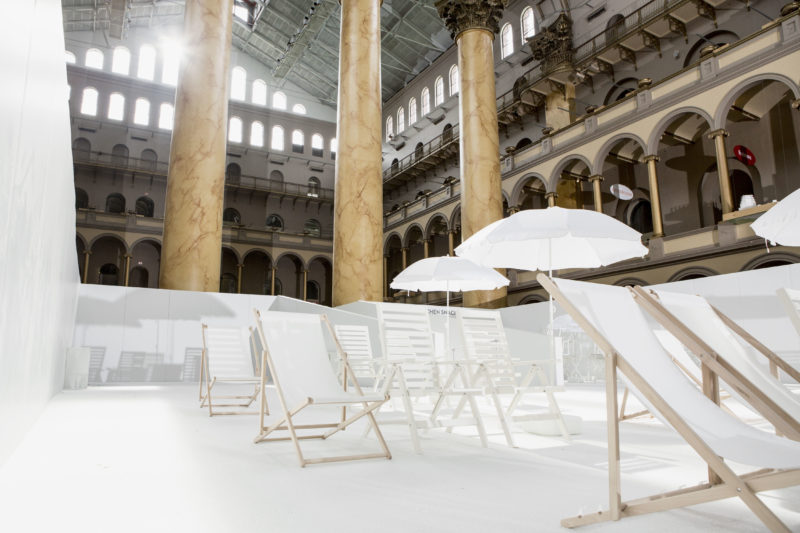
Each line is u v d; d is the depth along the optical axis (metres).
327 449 3.27
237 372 5.72
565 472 2.60
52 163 2.86
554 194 19.25
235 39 31.56
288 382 3.15
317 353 3.49
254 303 10.28
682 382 2.13
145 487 2.22
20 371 2.55
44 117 2.31
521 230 4.21
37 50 1.97
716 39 17.39
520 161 20.91
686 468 2.69
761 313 7.62
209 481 2.35
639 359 2.08
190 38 10.88
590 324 1.95
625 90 20.06
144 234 26.97
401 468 2.68
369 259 10.91
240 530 1.68
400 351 4.44
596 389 9.14
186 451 3.08
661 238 15.88
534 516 1.86
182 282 10.05
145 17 29.30
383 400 3.04
